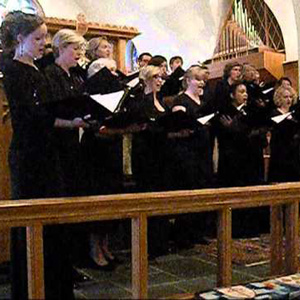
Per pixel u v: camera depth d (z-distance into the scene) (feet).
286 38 18.51
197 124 9.79
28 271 6.12
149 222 7.70
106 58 9.92
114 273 6.93
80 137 8.26
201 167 9.93
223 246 7.21
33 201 6.16
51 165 7.16
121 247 7.39
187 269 7.36
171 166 9.60
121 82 8.87
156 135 9.41
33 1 21.89
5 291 7.75
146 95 9.66
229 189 7.27
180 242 8.03
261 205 7.55
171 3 20.94
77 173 7.68
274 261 7.98
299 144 11.76
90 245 7.07
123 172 9.25
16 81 6.86
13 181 7.06
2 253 9.75
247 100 10.89
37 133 6.97
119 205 6.35
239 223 9.01
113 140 8.75
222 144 10.48
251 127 10.64
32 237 6.05
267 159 11.98
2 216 5.89
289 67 18.38
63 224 6.48
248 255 8.23
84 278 6.74
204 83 10.67
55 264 6.47
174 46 22.24
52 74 7.41
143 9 21.63
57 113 6.94
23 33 7.04
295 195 7.95
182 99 10.32
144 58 13.92
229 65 11.52
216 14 20.62
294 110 11.42
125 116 8.32
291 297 6.98
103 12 22.72
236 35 20.21
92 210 6.26
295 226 7.94
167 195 6.67
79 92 7.63
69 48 7.70
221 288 7.09
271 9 18.81
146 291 6.47
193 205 6.88
